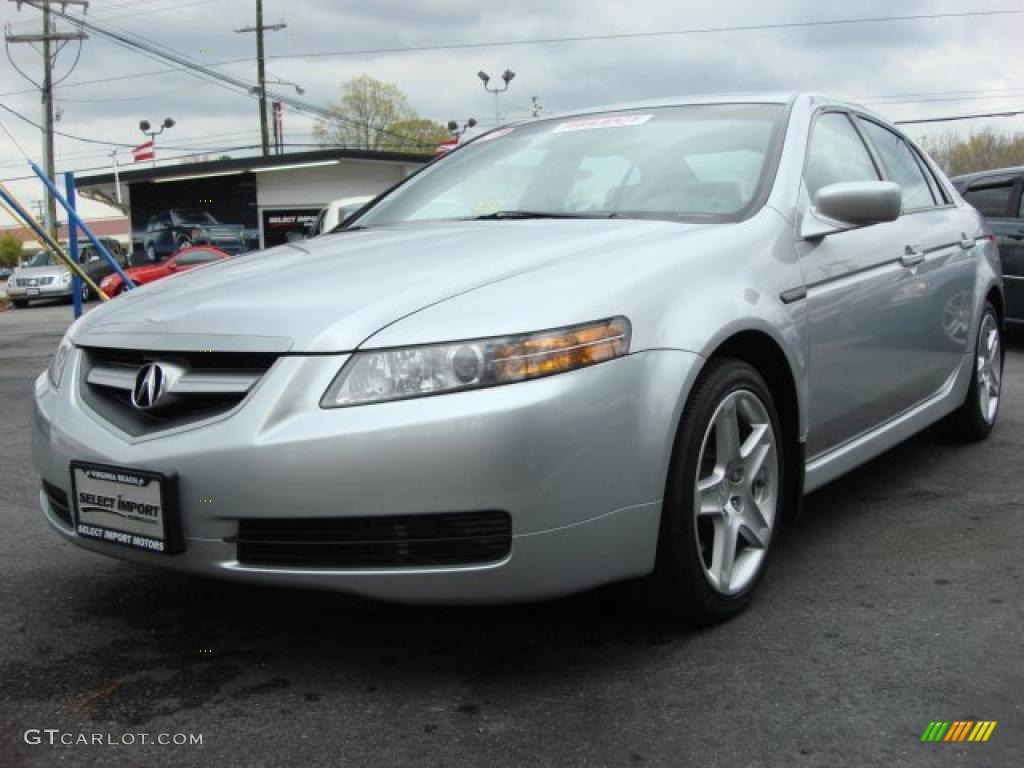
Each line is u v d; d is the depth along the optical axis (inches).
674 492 101.6
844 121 157.9
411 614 116.3
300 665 103.9
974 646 104.7
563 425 91.2
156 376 98.7
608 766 83.4
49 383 114.3
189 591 125.6
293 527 92.3
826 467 132.6
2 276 2405.3
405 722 91.4
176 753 86.5
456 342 91.1
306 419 91.0
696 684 97.3
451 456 88.9
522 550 91.1
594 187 137.1
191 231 1141.7
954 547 136.6
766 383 121.6
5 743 88.5
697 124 144.2
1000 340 203.3
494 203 142.3
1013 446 194.7
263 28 1477.6
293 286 106.3
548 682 98.7
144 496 96.3
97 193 1208.2
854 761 83.3
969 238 184.1
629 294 99.4
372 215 152.6
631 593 107.0
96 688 99.2
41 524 155.9
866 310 138.0
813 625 110.9
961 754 84.0
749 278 114.0
